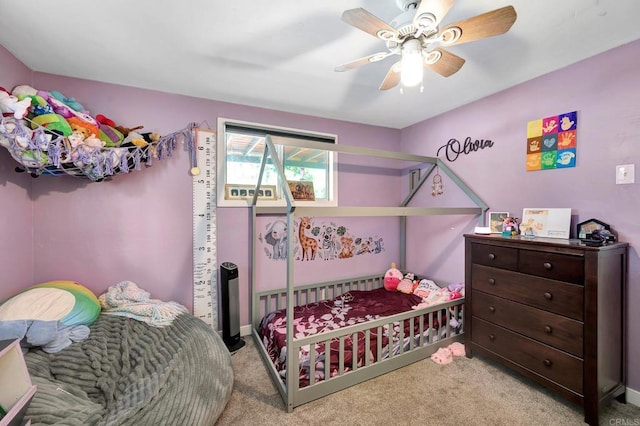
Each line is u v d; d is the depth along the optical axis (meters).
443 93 2.46
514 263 1.91
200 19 1.48
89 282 2.17
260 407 1.69
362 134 3.30
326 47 1.75
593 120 1.86
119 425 1.17
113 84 2.22
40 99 1.61
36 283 2.01
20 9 1.38
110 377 1.48
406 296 2.95
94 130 1.85
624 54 1.72
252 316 2.64
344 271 3.21
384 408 1.68
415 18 1.13
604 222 1.81
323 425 1.55
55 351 1.55
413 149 3.36
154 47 1.74
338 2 1.36
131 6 1.37
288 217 1.66
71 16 1.44
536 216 2.11
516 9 1.40
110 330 1.81
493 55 1.85
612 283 1.61
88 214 2.16
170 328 1.92
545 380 1.74
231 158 2.76
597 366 1.51
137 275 2.31
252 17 1.47
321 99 2.57
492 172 2.49
